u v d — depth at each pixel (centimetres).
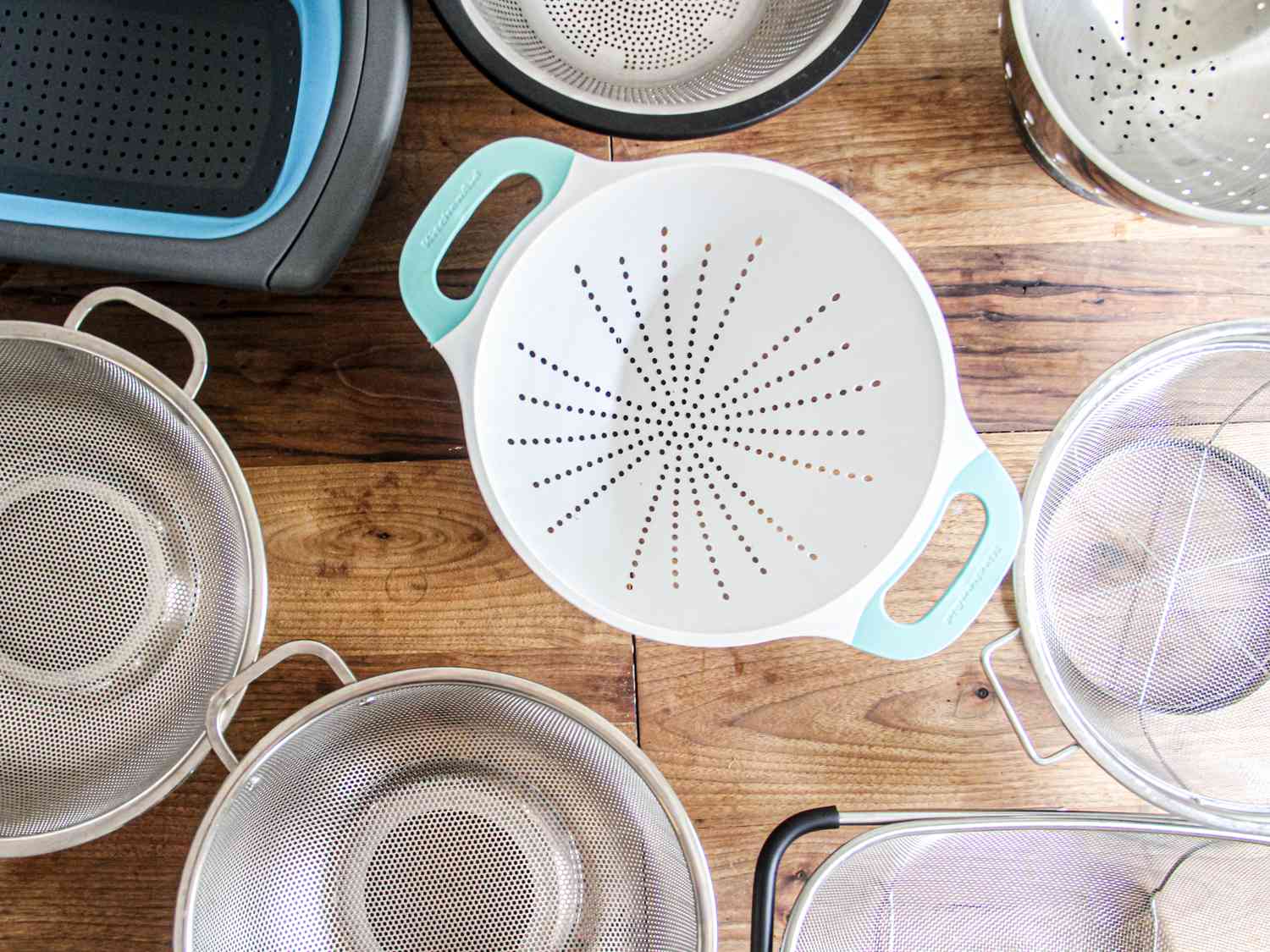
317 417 76
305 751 64
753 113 64
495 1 72
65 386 66
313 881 66
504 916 67
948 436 66
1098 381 71
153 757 67
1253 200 75
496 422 68
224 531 68
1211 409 78
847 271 70
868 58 78
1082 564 78
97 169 72
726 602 73
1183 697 79
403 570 75
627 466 78
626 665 75
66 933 73
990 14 77
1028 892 76
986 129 78
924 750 76
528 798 67
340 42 65
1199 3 78
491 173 64
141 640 67
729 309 77
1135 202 66
